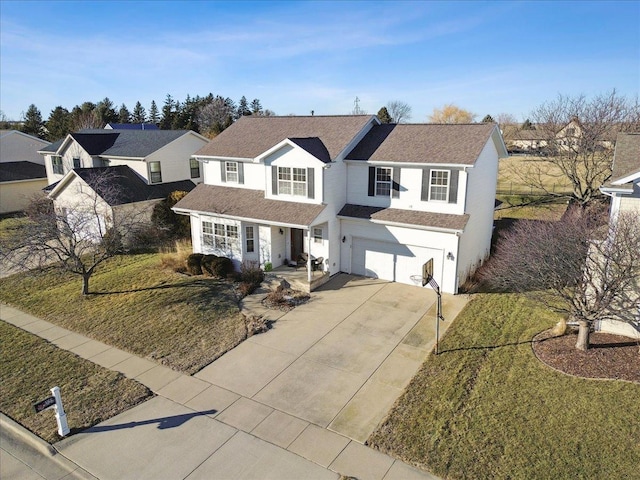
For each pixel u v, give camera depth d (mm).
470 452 10336
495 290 20094
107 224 26875
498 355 14469
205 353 15477
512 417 11391
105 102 92938
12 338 16906
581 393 12148
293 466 10273
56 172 37281
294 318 18031
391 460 10320
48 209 27234
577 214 19234
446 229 19062
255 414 12203
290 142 21000
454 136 20984
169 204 29891
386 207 21500
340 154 21641
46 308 19594
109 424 11922
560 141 30609
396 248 21297
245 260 23062
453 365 14086
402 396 12711
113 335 16922
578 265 13562
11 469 10555
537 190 36594
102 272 23891
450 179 19562
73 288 21734
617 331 15164
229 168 25141
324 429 11500
